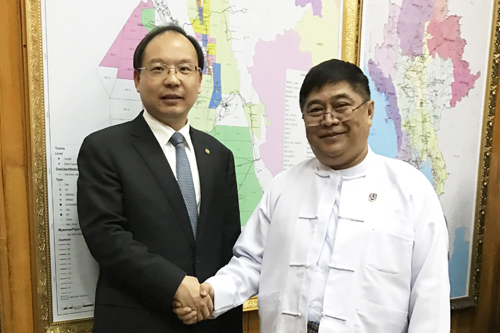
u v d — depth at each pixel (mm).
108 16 1081
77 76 1059
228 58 1241
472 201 1678
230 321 1018
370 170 885
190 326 903
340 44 1410
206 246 939
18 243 1045
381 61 1460
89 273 1098
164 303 814
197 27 1190
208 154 1014
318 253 833
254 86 1289
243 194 1299
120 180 861
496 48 1644
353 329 765
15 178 1036
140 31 1123
